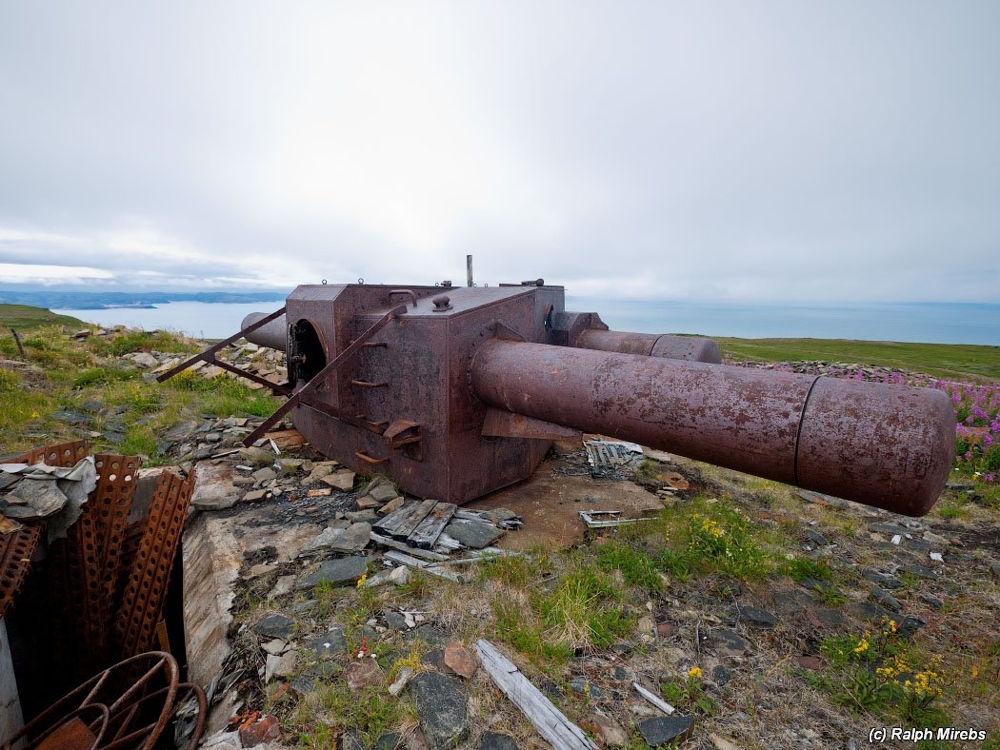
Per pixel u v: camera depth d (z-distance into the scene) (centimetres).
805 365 1439
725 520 490
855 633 334
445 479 501
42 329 1434
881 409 266
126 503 464
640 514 512
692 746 244
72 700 442
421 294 645
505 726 248
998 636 335
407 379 520
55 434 730
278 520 501
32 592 431
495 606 332
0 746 315
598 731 248
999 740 251
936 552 452
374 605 345
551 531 472
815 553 445
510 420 500
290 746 241
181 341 1498
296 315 662
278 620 337
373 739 242
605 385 376
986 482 638
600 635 313
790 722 261
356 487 584
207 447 697
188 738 285
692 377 339
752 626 336
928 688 275
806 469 288
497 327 516
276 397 1016
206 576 423
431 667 285
